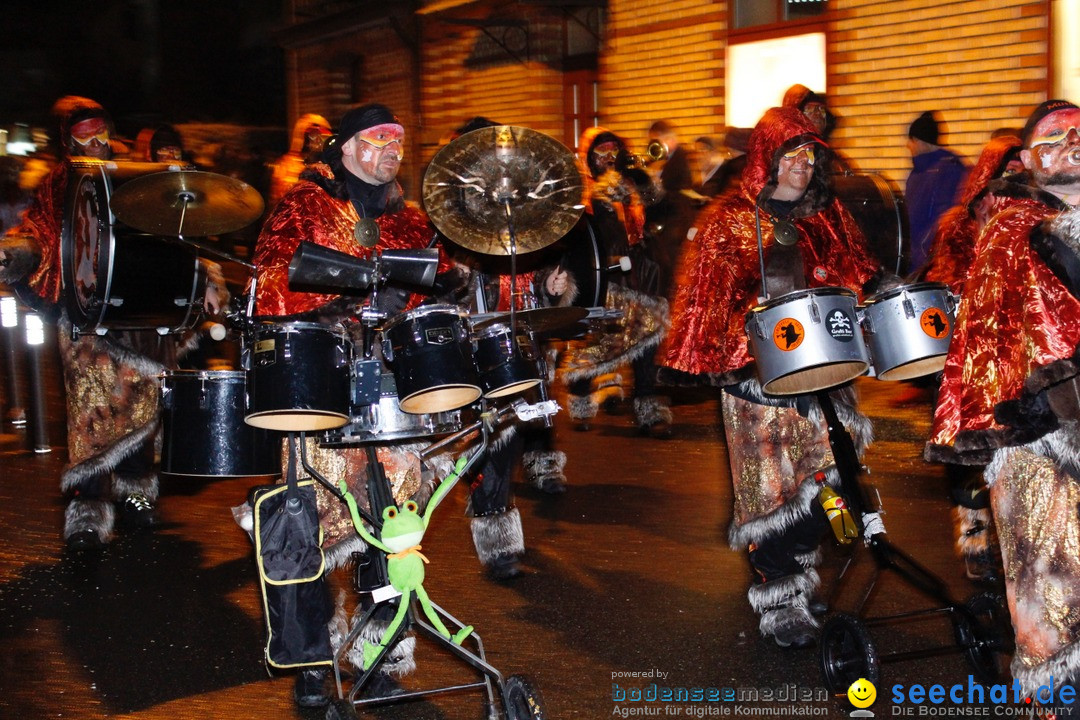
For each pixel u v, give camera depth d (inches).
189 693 172.7
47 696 172.2
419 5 635.5
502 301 205.3
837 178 291.0
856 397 182.5
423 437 150.1
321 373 140.2
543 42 583.2
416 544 148.3
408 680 175.8
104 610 207.6
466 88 633.6
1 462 315.3
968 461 128.1
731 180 340.5
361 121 161.5
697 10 502.9
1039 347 122.5
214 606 209.0
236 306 162.7
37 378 324.8
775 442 178.4
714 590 208.8
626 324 325.4
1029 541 128.3
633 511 260.4
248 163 663.1
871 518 165.0
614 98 553.0
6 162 356.5
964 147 407.2
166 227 181.0
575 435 336.8
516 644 187.3
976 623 161.6
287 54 810.8
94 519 240.7
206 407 158.9
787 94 354.6
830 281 183.0
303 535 153.4
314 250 145.0
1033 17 380.5
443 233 152.6
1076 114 133.0
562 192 155.9
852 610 190.5
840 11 443.2
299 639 152.9
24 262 234.2
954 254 195.0
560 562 227.5
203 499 282.7
